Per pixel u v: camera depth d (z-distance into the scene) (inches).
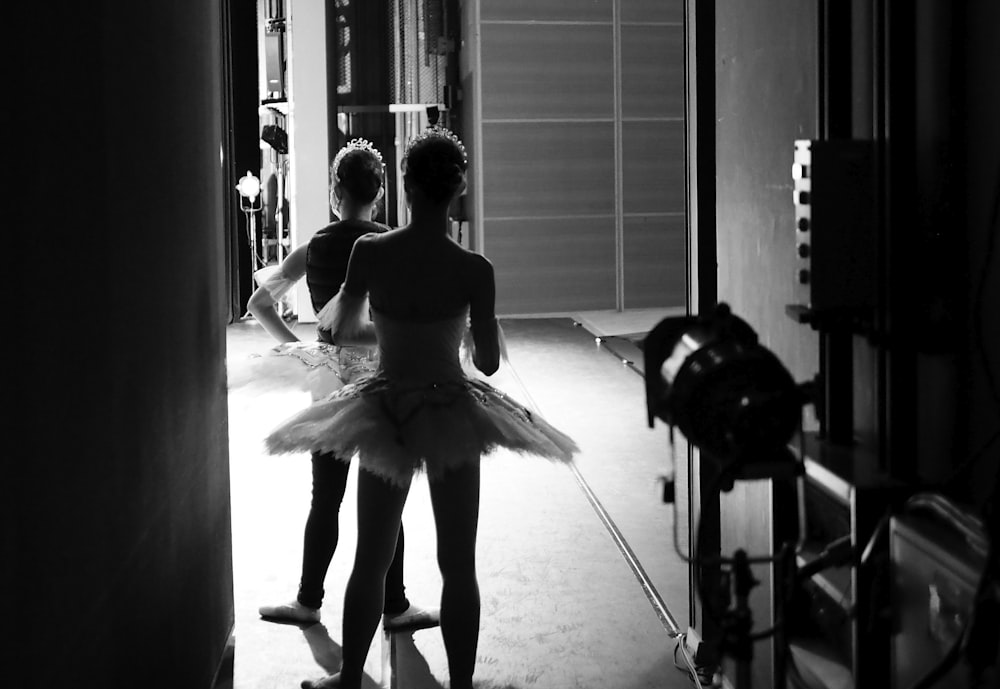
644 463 208.7
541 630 132.0
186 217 106.3
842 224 79.1
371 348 129.0
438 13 424.8
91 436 72.3
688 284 119.6
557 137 407.2
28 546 59.4
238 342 356.2
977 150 69.2
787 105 93.4
